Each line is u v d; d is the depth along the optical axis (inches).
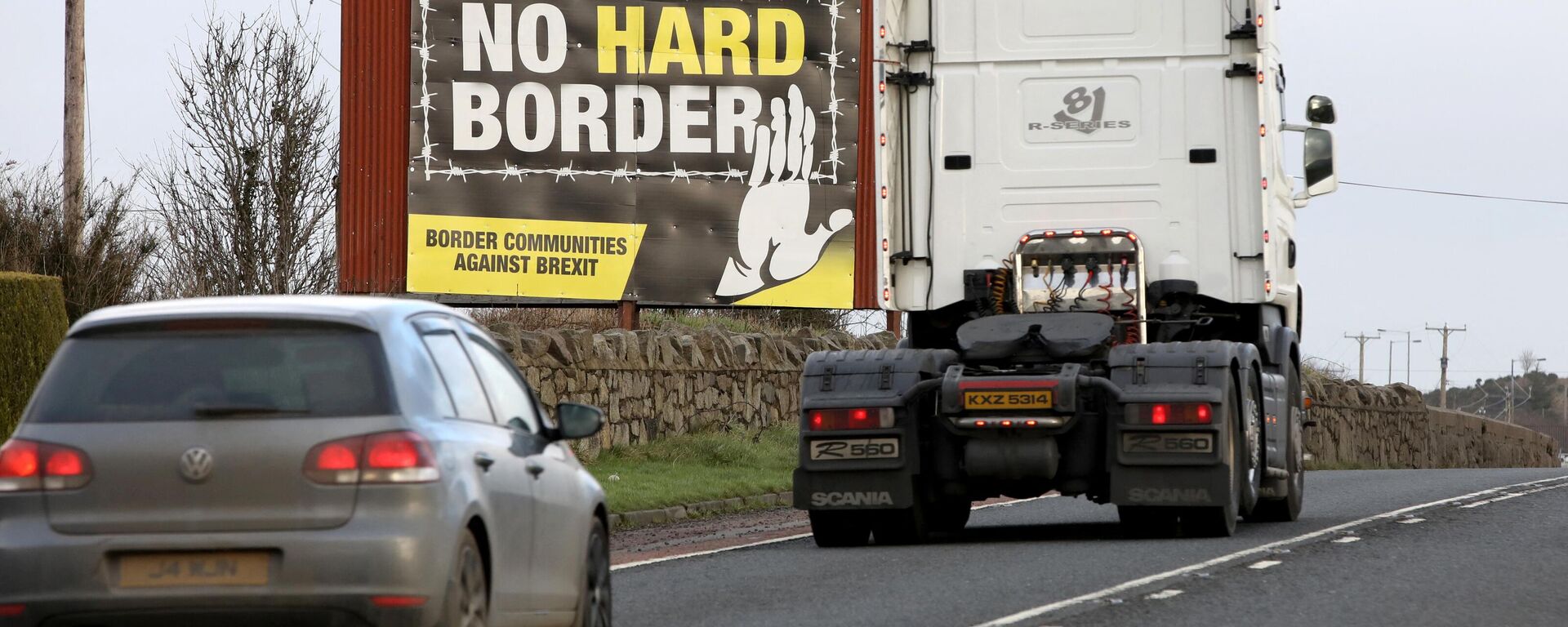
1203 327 2348.7
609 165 4247.0
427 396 1082.7
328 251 3900.1
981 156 2279.8
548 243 4217.5
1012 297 2274.9
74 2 3582.7
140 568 1015.0
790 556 2080.5
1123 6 2263.8
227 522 1016.9
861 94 4320.9
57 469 1026.7
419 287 4146.2
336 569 1006.4
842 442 2153.1
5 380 2303.2
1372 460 6825.8
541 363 3339.1
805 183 4303.6
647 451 3602.4
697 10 4286.4
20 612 1010.7
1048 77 2273.6
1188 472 2062.0
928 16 2299.5
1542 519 2377.0
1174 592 1608.0
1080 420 2121.1
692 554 2138.3
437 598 1023.0
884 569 1882.4
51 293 2425.0
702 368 4040.4
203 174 3757.4
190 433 1028.5
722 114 4284.0
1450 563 1839.3
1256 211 2233.0
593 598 1341.0
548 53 4229.8
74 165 3553.2
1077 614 1470.2
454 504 1045.2
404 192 4158.5
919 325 2332.7
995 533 2404.0
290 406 1038.4
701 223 4274.1
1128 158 2257.6
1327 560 1862.7
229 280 3661.4
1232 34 2233.0
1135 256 2235.5
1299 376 2554.1
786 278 4298.7
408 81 4168.3
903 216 2297.0
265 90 3816.4
